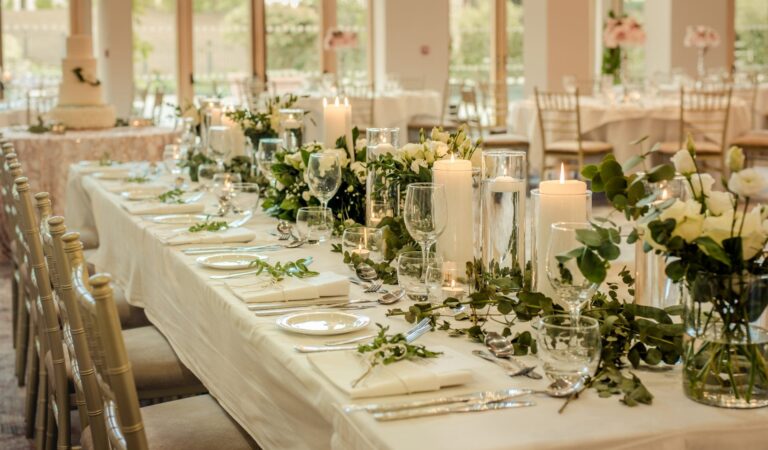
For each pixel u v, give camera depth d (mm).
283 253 2658
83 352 2025
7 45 10930
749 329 1414
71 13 11102
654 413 1404
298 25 12156
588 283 1571
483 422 1374
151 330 2971
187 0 11633
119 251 3551
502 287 1908
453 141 2523
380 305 2068
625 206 1517
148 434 2131
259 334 1870
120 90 11219
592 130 8172
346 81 12391
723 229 1382
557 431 1336
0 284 6039
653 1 12258
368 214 2541
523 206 2010
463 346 1761
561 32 11836
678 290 1762
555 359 1461
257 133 4023
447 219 1998
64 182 6918
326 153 2717
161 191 3973
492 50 12656
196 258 2602
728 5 12312
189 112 4699
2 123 9375
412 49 12125
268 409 1847
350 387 1483
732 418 1382
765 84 10172
